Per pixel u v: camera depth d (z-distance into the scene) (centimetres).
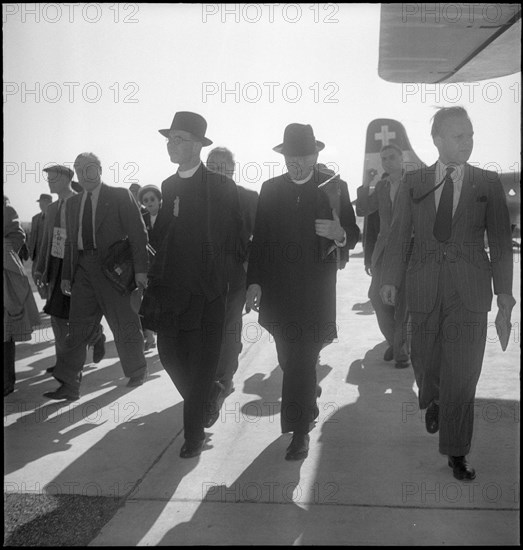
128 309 525
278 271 387
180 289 390
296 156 380
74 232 509
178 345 400
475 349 348
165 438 422
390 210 571
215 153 489
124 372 542
